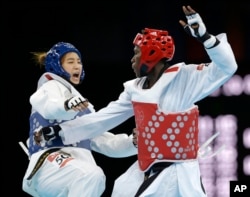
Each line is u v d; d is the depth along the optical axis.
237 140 19.69
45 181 13.60
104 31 22.34
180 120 12.56
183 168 12.58
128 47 22.30
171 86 12.70
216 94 19.78
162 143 12.58
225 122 19.72
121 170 20.28
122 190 13.13
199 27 12.16
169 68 12.74
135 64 12.99
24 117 20.66
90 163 13.73
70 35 22.05
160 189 12.55
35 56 14.86
